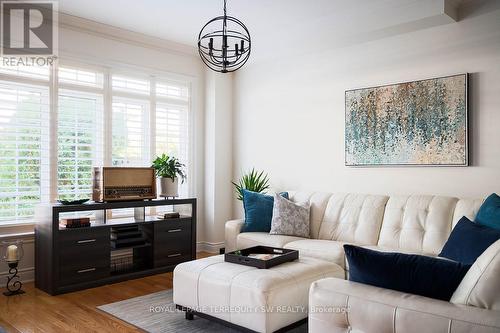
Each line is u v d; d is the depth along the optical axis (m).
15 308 3.21
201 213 5.46
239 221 4.26
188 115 5.35
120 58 4.61
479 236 2.47
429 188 3.79
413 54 3.88
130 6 3.85
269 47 4.75
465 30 3.57
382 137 4.07
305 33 4.35
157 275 4.27
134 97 4.78
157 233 4.31
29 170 3.93
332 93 4.52
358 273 1.80
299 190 4.84
